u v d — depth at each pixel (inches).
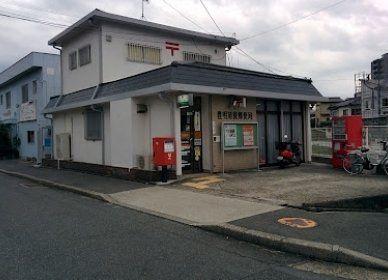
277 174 523.5
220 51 833.5
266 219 299.7
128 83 569.6
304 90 652.1
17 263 225.3
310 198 366.6
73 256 236.5
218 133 540.1
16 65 1086.4
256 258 231.9
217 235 281.1
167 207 364.8
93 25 657.6
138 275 205.5
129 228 302.8
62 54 805.9
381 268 210.1
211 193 412.5
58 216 350.6
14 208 392.8
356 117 563.2
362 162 517.7
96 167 636.1
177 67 494.3
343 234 259.0
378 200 373.4
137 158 544.1
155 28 707.4
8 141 1170.0
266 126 615.8
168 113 510.6
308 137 669.9
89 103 645.3
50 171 732.0
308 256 233.6
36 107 1000.9
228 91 522.9
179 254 239.1
